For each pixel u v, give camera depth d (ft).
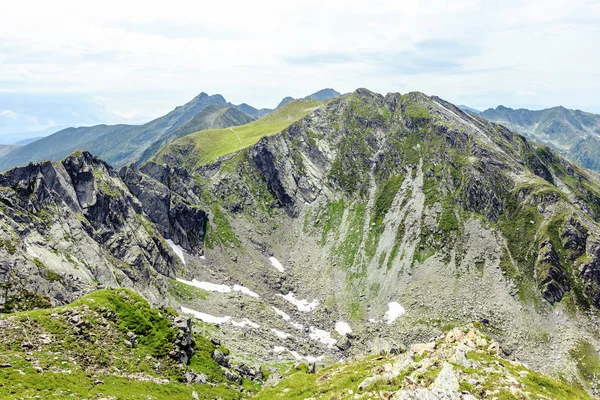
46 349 190.39
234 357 335.88
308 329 554.46
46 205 411.54
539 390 130.52
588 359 465.06
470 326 205.26
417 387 136.15
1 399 138.92
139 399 179.63
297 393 194.29
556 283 556.92
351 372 209.26
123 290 280.10
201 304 515.09
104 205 516.73
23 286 290.97
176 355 246.68
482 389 126.21
